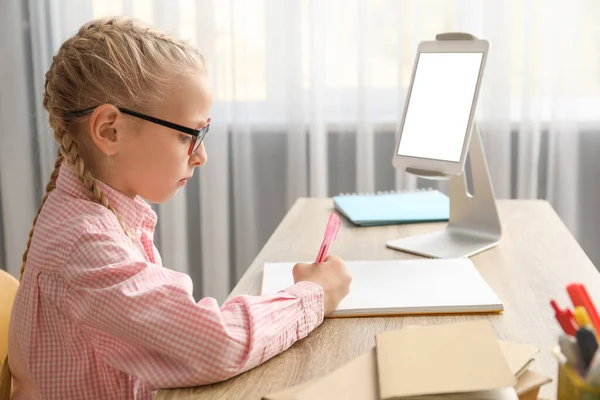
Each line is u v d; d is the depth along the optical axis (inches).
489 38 87.6
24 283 36.7
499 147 89.6
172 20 91.4
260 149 95.3
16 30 93.3
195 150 39.1
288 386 30.7
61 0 92.0
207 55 91.4
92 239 33.9
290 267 46.3
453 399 25.5
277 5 90.7
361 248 52.4
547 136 91.1
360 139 91.7
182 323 31.3
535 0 86.4
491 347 28.0
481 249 50.5
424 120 54.5
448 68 53.7
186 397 30.0
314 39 89.8
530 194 90.7
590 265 47.2
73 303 33.6
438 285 42.1
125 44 36.8
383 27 90.2
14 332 37.7
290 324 34.7
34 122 95.9
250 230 96.4
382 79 91.7
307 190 94.4
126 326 31.7
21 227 97.3
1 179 96.7
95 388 35.5
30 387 38.7
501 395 25.7
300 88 91.4
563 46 87.2
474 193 54.1
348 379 28.5
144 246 42.9
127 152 37.3
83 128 37.4
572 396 23.4
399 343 29.4
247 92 93.0
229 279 98.3
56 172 40.4
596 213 92.0
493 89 88.5
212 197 94.7
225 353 31.1
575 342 23.4
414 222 59.4
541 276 45.0
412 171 54.2
